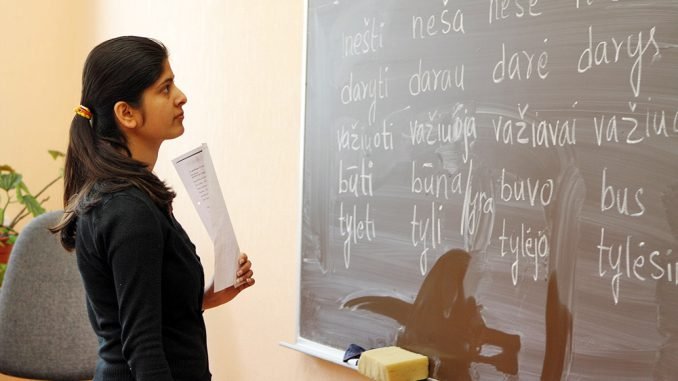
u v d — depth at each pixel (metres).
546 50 1.46
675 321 1.26
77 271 2.32
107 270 1.37
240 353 2.52
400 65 1.78
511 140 1.52
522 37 1.50
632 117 1.32
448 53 1.66
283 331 2.29
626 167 1.33
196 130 2.77
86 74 1.43
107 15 3.41
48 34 3.63
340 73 1.96
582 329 1.40
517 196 1.51
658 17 1.28
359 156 1.90
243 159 2.49
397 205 1.79
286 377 2.27
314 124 2.05
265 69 2.38
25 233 2.30
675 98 1.26
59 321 2.29
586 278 1.39
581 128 1.40
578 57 1.40
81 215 1.38
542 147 1.47
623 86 1.33
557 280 1.44
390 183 1.80
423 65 1.72
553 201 1.45
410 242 1.75
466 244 1.62
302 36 2.13
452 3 1.65
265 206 2.38
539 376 1.47
